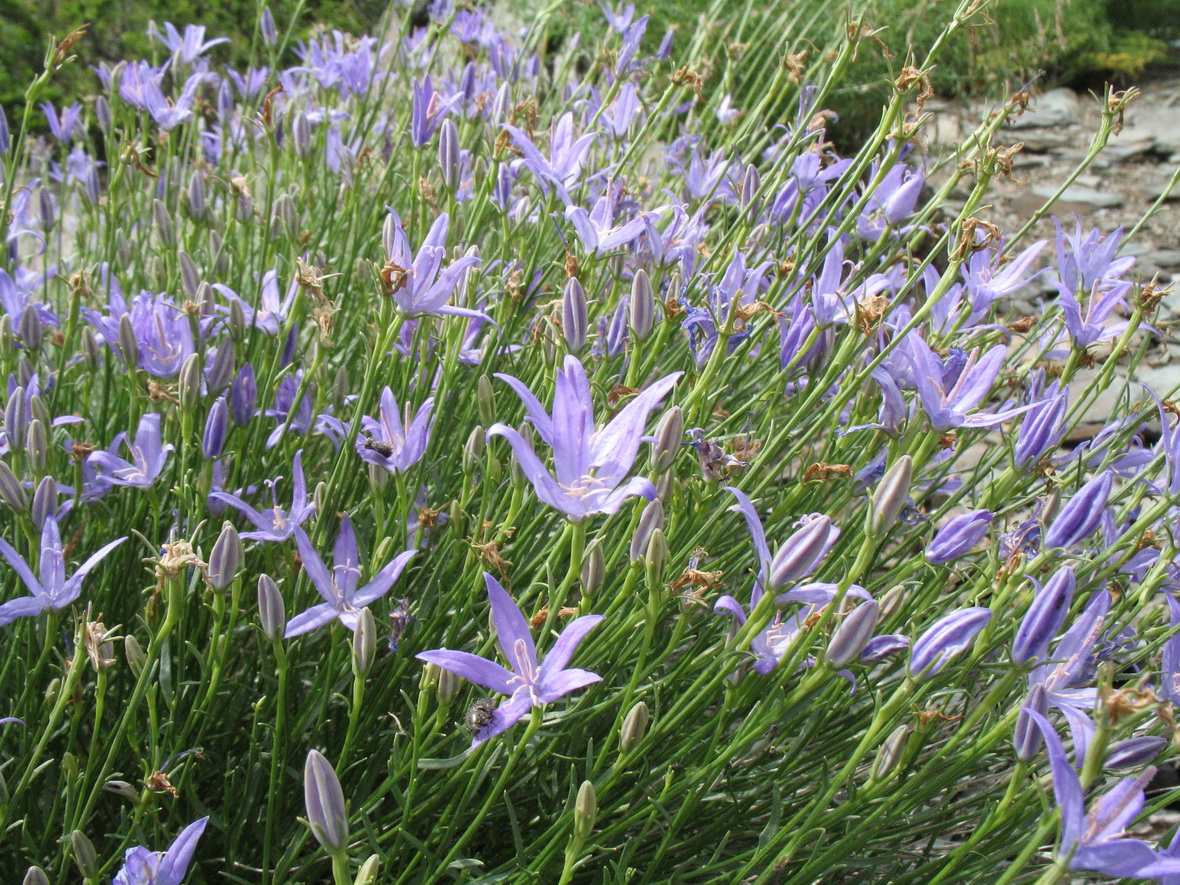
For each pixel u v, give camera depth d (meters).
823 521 0.21
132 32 0.90
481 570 0.28
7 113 0.85
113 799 0.31
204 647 0.32
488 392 0.28
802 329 0.32
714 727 0.29
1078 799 0.16
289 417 0.32
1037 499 0.34
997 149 0.28
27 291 0.45
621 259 0.36
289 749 0.28
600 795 0.23
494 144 0.39
